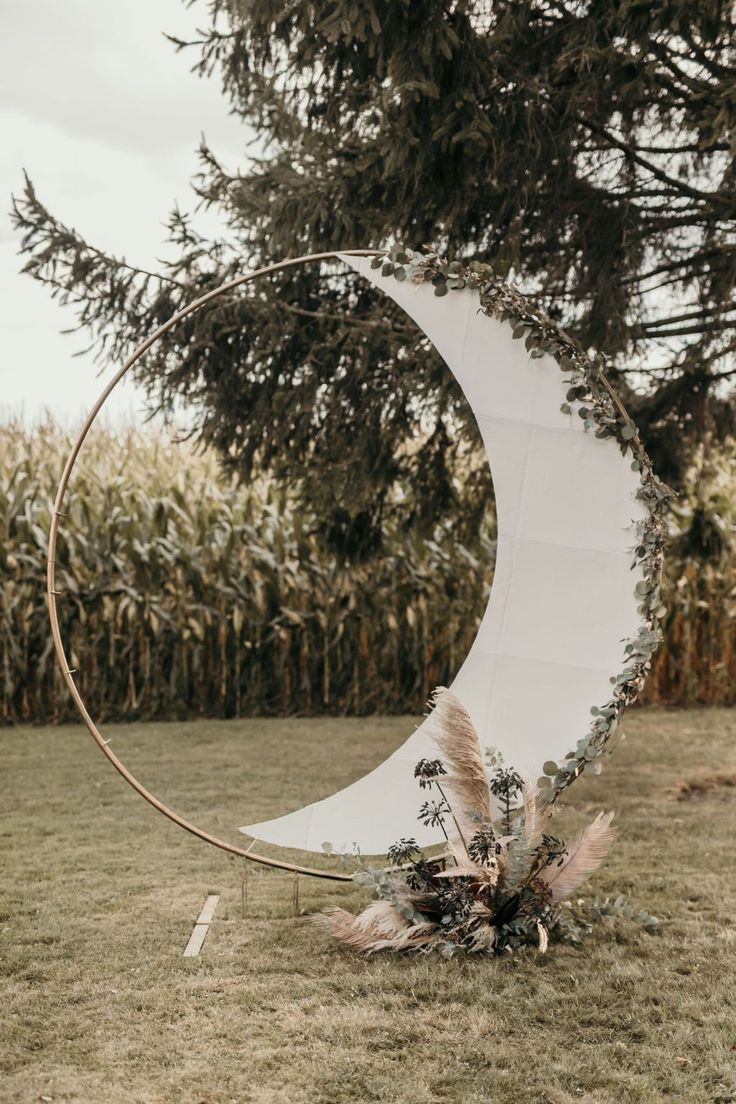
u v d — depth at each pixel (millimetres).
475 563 8859
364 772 6520
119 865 4363
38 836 4902
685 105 4582
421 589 8844
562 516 3590
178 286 5477
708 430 5773
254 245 5383
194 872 4273
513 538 3594
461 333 3576
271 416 5523
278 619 8656
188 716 8664
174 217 5488
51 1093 2291
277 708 8883
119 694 8547
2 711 8438
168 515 8797
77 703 3488
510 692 3594
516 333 3543
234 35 5137
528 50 4438
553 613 3588
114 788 6031
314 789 6031
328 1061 2471
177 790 5992
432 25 3869
